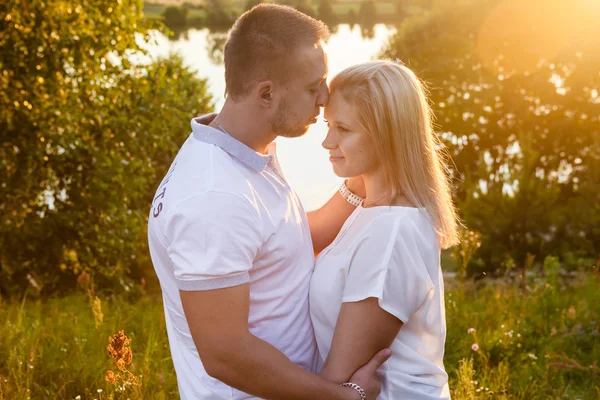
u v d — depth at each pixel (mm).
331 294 2168
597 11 15812
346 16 52781
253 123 2098
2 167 8734
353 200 2605
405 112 2176
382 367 2189
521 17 16281
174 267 1964
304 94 2100
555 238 9117
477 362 4543
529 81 16281
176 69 13844
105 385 3793
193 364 2176
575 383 4258
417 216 2154
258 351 1918
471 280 7512
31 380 3910
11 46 8594
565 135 16156
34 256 9570
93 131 9758
